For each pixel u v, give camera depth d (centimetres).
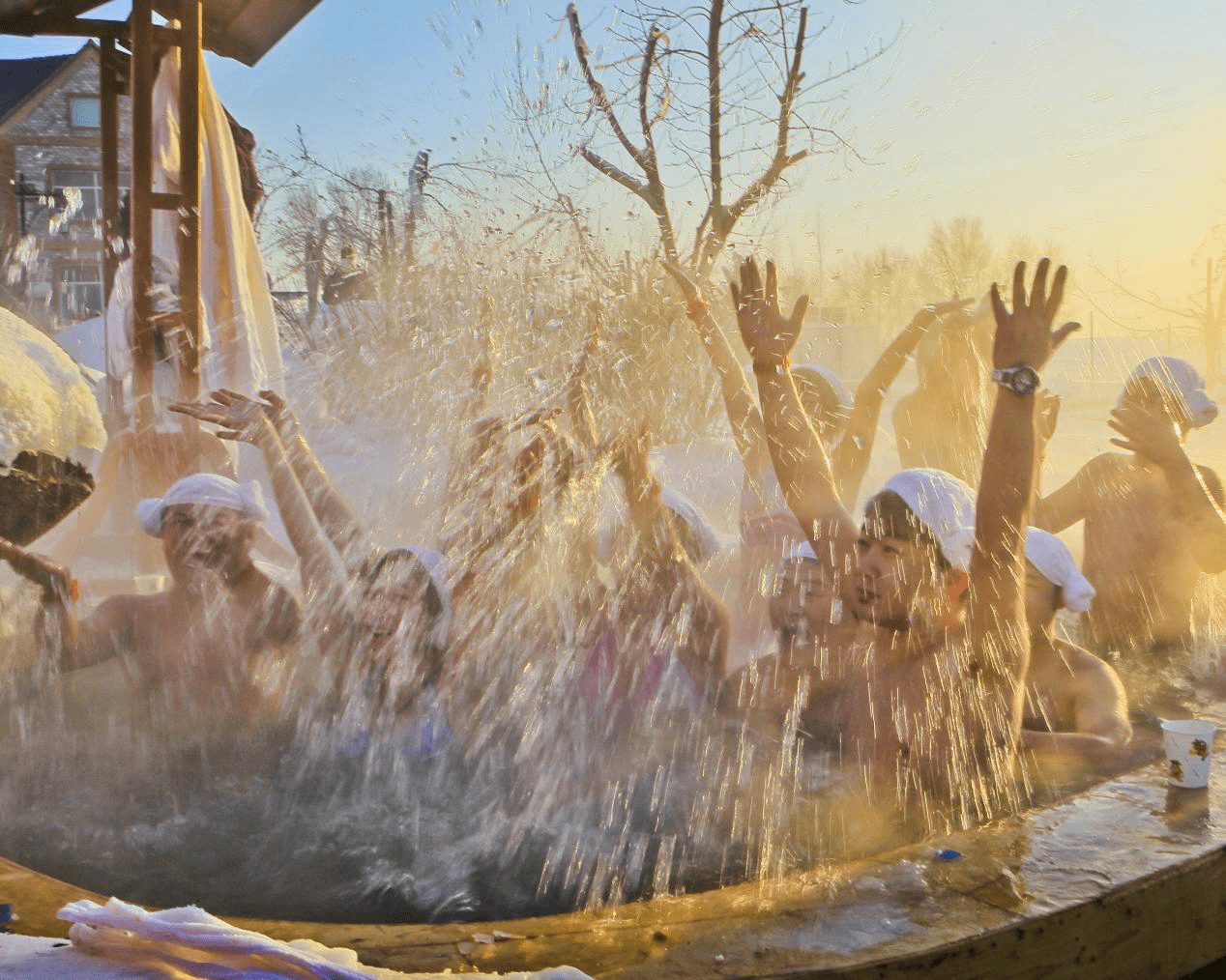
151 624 312
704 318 337
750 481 336
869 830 222
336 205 580
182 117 575
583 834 222
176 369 579
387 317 510
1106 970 176
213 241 615
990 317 418
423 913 196
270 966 149
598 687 278
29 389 271
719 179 481
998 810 227
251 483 319
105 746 271
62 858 219
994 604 224
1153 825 200
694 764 250
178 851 220
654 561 295
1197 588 370
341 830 228
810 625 277
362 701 277
